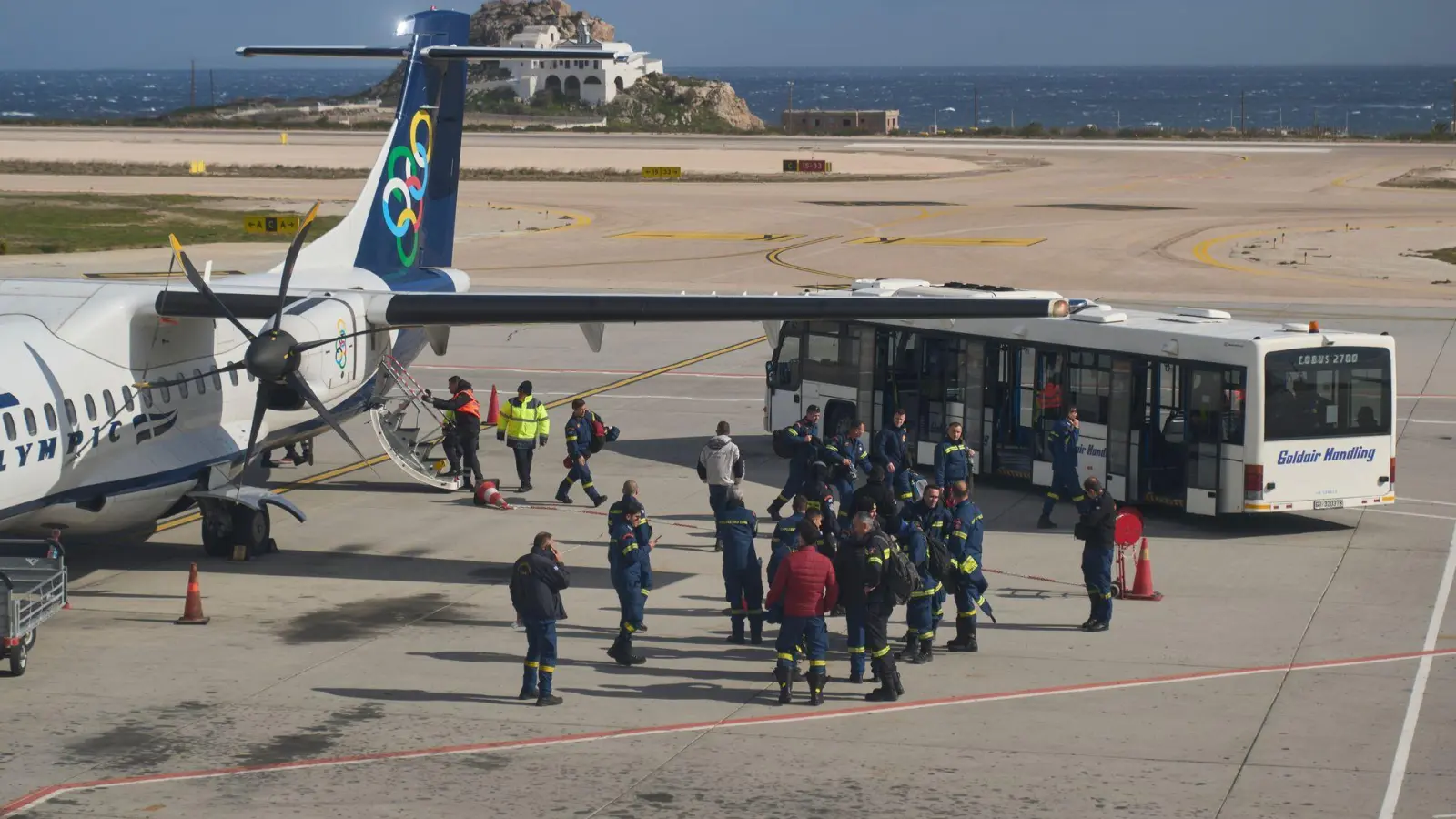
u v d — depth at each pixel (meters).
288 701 22.64
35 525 28.66
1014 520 35.06
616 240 97.56
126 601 28.53
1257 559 31.42
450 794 18.91
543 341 63.94
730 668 24.53
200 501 31.88
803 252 91.12
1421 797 18.69
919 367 38.88
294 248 29.88
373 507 36.75
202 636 26.14
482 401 51.19
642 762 20.11
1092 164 171.00
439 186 42.62
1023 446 37.81
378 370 37.78
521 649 25.56
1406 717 21.77
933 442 38.94
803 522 22.59
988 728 21.42
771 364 42.81
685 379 55.19
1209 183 143.50
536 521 35.28
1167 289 76.12
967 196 131.62
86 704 22.38
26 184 134.38
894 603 22.69
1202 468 33.44
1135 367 34.41
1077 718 21.83
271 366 29.28
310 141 199.75
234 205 117.56
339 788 19.09
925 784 19.22
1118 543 28.12
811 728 21.50
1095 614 26.34
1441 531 33.66
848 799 18.73
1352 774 19.52
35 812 18.25
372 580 30.20
